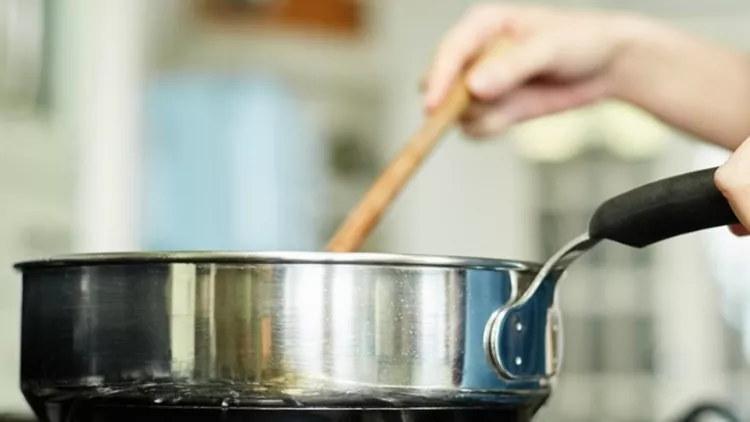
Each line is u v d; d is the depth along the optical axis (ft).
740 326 9.76
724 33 9.58
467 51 2.86
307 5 9.78
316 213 9.87
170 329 1.47
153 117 9.48
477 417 1.57
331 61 9.91
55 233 6.42
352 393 1.44
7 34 5.85
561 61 2.86
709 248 9.83
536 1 9.64
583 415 9.94
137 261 1.49
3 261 5.91
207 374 1.45
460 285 1.52
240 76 9.78
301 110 9.91
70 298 1.56
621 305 9.99
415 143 2.49
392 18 9.96
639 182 9.98
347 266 1.45
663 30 2.92
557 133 10.02
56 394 1.58
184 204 9.61
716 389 9.71
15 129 6.05
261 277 1.44
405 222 9.87
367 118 10.02
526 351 1.59
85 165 6.69
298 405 1.45
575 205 10.02
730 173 1.42
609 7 9.72
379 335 1.46
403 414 1.50
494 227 9.95
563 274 1.68
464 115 2.91
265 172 9.80
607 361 9.98
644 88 2.95
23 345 1.68
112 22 6.86
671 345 9.84
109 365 1.51
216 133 9.74
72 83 6.56
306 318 1.44
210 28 9.62
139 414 1.52
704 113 2.89
